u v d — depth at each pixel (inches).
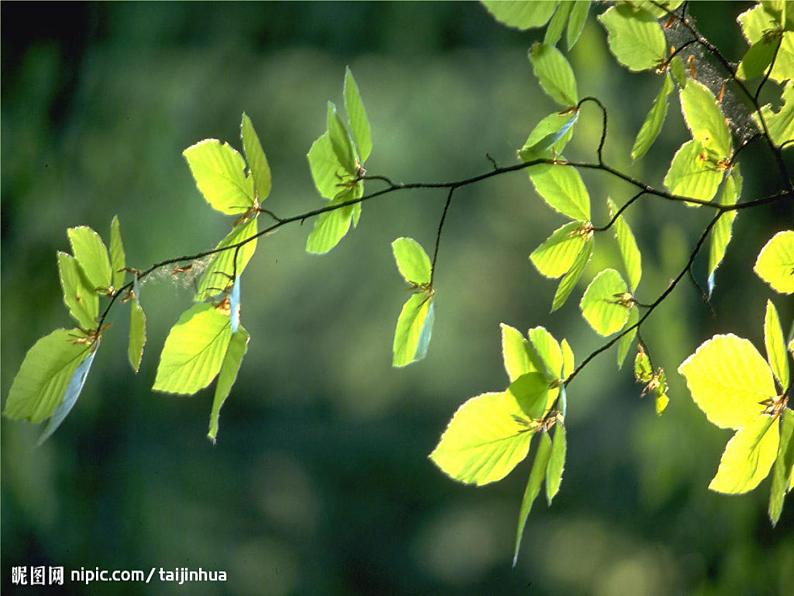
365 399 542.3
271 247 462.0
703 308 223.8
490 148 447.2
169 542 365.1
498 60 415.8
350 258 492.4
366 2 338.3
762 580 191.5
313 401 551.5
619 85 257.4
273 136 402.6
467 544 530.0
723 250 113.1
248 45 332.2
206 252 110.0
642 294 231.0
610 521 385.4
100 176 291.7
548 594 401.4
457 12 339.9
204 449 446.3
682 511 220.4
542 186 112.1
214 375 110.1
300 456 548.4
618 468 383.2
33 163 281.6
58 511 301.7
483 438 109.1
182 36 321.4
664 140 252.8
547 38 111.0
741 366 109.4
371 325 509.4
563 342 110.5
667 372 223.8
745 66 111.8
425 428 550.6
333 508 545.6
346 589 527.2
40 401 108.7
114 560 333.7
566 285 112.3
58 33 290.0
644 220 243.8
